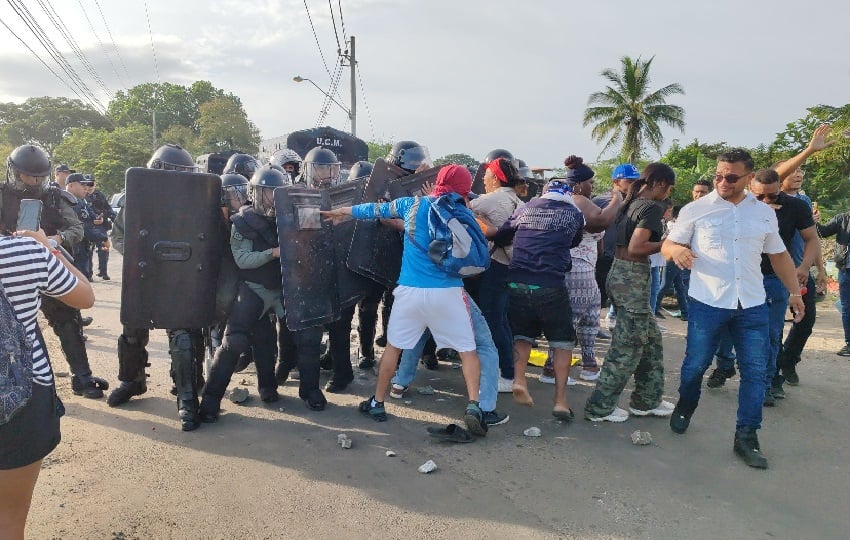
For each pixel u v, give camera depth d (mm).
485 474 3852
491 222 5039
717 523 3344
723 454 4234
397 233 5223
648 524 3312
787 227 4922
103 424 4473
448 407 5062
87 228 9414
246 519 3246
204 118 88250
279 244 4488
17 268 2158
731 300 4113
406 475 3803
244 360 5762
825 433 4652
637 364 4672
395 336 4496
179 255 4371
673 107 43969
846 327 6898
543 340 7648
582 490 3674
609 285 4695
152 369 5926
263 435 4359
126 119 107438
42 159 4828
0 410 2049
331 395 5285
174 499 3428
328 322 4809
